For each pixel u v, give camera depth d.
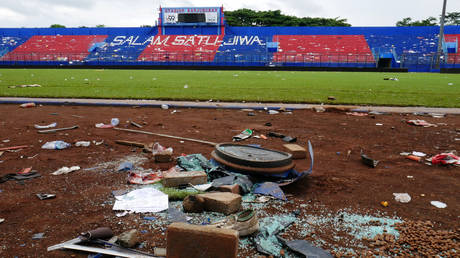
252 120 8.73
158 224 3.17
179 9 55.44
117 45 53.62
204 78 24.17
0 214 3.34
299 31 54.66
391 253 2.75
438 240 2.92
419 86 18.73
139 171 4.67
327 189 4.14
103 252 2.63
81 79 22.09
